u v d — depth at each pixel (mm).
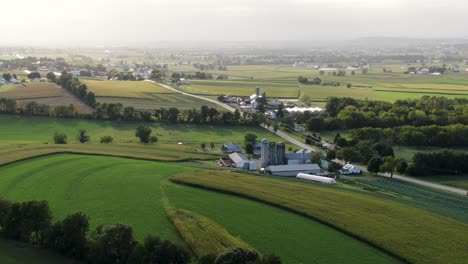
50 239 94688
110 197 131375
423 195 150875
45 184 140500
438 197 149250
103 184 143000
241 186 143625
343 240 107375
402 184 164625
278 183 150250
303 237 108250
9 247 95250
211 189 141250
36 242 97875
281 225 115000
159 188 141000
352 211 124562
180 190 140125
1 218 101938
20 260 89875
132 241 91812
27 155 172375
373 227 113438
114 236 90562
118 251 89562
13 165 159875
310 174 170125
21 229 98375
